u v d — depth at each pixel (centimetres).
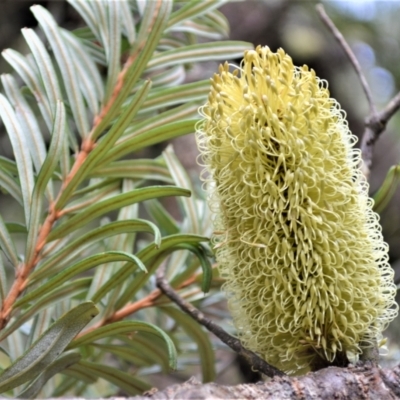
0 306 48
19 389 49
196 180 71
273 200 46
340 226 46
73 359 48
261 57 47
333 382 44
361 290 47
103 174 55
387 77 138
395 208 94
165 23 54
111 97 54
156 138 52
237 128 46
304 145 46
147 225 48
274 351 48
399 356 59
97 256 46
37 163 51
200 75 104
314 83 47
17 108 51
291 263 46
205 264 51
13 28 80
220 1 61
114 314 54
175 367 45
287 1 121
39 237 51
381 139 118
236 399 42
